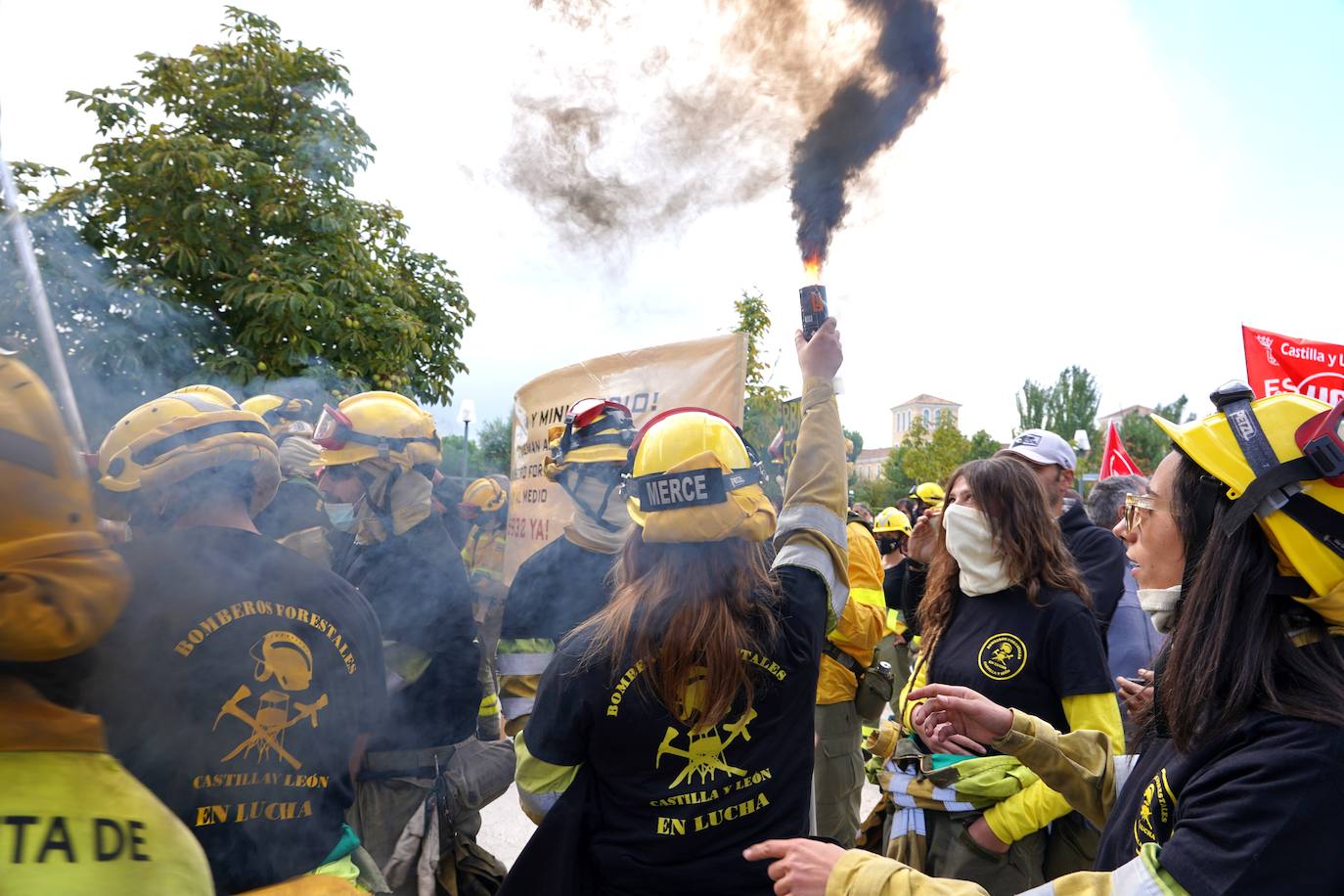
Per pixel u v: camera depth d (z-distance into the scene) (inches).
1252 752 46.4
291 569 61.5
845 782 149.9
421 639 94.0
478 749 103.4
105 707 51.7
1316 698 46.1
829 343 85.3
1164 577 59.7
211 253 133.5
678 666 63.8
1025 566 102.6
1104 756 77.5
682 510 63.7
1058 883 50.6
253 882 55.9
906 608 196.7
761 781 65.5
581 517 96.7
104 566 37.5
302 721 58.7
